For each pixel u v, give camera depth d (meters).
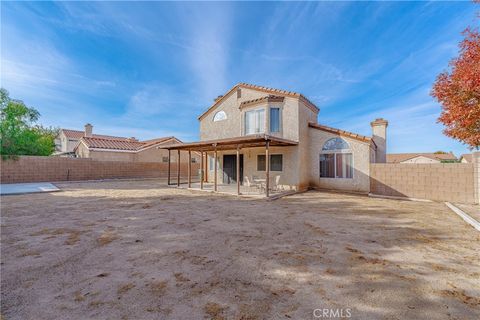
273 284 3.12
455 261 3.89
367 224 6.38
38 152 20.27
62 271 3.49
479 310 2.54
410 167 11.31
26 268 3.58
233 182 17.22
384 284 3.12
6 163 17.08
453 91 8.59
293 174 13.77
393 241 4.94
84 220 6.75
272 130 14.33
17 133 18.64
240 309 2.55
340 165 13.78
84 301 2.70
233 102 16.67
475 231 5.70
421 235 5.38
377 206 9.15
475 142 9.00
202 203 9.77
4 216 7.23
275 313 2.48
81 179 20.48
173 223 6.43
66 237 5.15
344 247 4.56
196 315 2.44
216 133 17.64
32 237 5.14
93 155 24.97
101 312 2.49
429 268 3.62
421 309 2.56
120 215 7.43
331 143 14.18
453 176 10.27
